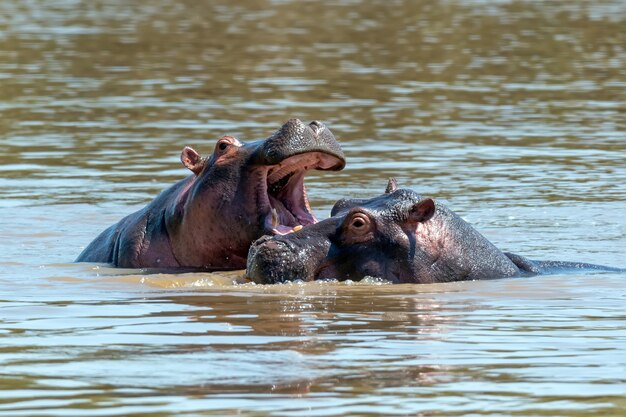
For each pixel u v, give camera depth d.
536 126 48.50
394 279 22.81
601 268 25.05
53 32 80.50
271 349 17.06
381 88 58.16
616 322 19.08
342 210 23.86
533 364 16.33
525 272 24.30
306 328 18.53
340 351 16.97
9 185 37.69
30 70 63.91
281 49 72.88
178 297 21.34
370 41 76.69
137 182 38.09
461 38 78.06
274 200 25.66
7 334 18.22
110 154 42.94
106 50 72.06
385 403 14.44
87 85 59.19
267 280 22.80
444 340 17.77
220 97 55.41
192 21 89.06
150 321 19.11
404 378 15.55
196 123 48.84
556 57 69.44
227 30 83.00
